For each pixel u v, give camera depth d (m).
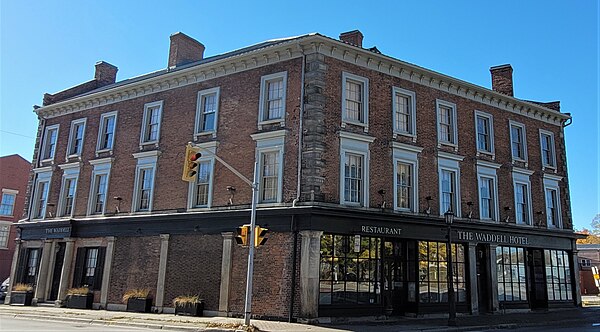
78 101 28.20
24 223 28.47
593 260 60.16
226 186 21.23
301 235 18.52
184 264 21.58
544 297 26.48
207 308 20.41
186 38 28.11
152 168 24.12
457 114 24.59
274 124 20.45
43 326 16.17
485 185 25.20
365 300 19.53
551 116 29.33
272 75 20.98
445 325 17.91
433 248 22.33
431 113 23.48
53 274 26.55
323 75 19.91
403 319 20.05
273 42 24.03
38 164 29.73
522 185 27.06
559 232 27.56
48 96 30.94
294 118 19.94
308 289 17.89
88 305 23.98
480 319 20.78
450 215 19.27
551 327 18.80
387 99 21.95
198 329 16.05
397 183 21.52
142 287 22.69
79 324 17.62
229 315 19.59
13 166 44.19
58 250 27.02
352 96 20.94
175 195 22.81
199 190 22.28
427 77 23.45
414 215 21.28
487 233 24.20
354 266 19.53
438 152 23.19
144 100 25.58
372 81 21.56
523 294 25.47
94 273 24.86
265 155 20.67
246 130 21.23
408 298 21.25
